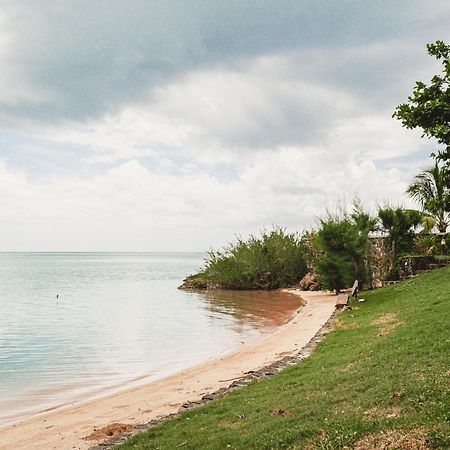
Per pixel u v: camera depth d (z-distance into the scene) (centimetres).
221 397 1538
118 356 2683
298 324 3212
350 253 4491
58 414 1666
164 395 1819
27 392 1984
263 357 2331
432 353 1385
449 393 977
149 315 4456
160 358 2625
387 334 1925
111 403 1767
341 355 1794
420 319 1998
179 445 1089
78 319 4234
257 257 6919
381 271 4312
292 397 1312
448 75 1148
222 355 2630
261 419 1152
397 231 4228
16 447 1358
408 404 991
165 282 9625
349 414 1026
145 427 1332
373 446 838
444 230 4325
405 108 1177
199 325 3778
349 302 3391
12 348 2922
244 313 4459
